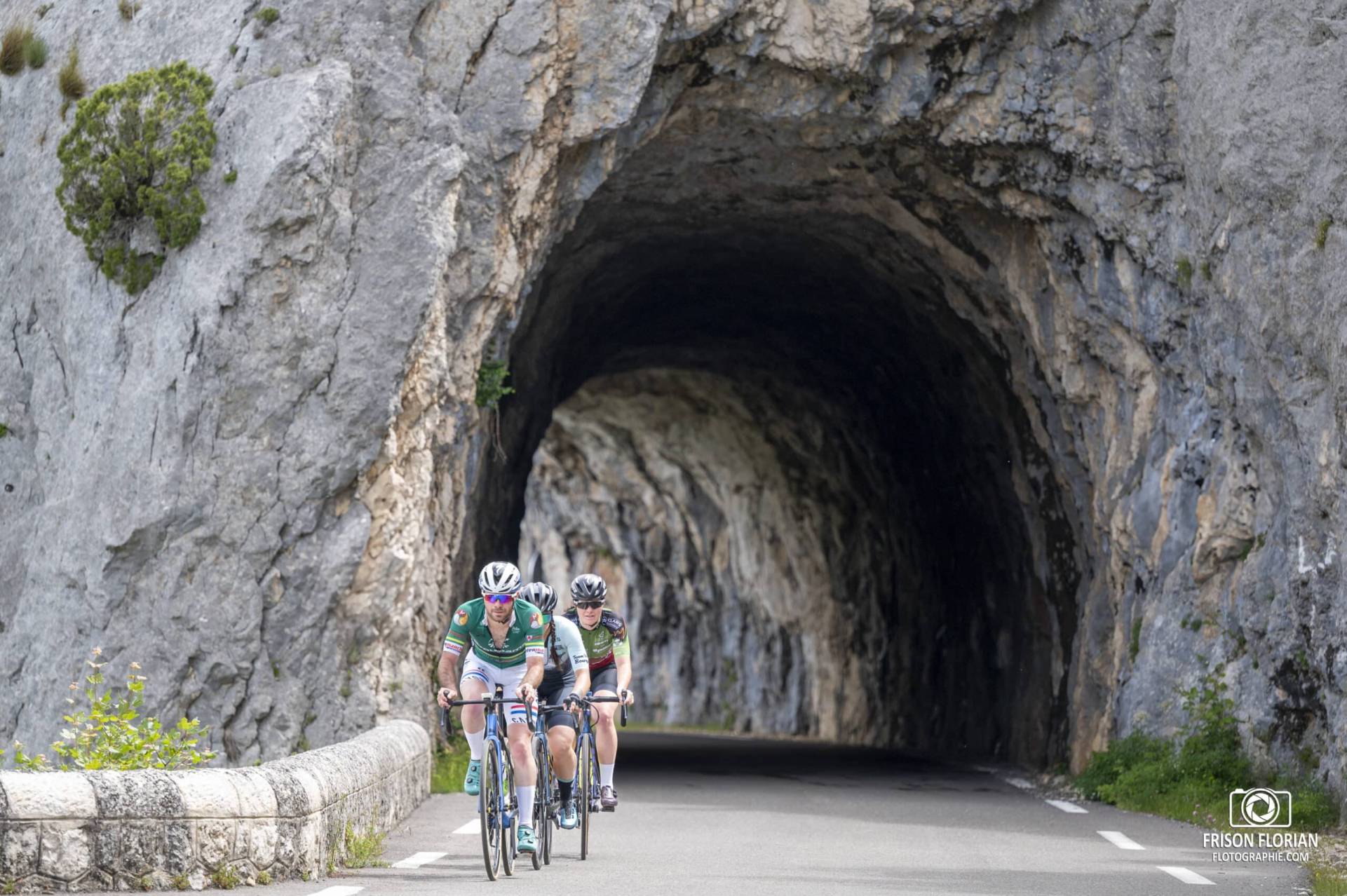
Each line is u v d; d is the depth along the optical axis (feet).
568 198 97.55
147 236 85.81
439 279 87.04
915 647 177.27
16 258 91.50
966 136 99.66
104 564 82.33
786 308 151.64
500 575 47.19
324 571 83.41
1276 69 80.59
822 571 211.82
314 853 47.93
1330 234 76.28
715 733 236.63
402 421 87.20
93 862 40.83
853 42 96.07
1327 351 76.28
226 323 83.51
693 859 54.24
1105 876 50.80
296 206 83.71
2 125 94.53
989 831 67.31
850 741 202.08
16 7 97.35
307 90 84.48
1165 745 87.56
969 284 115.03
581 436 252.42
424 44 90.58
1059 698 118.11
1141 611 96.27
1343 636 74.59
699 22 93.45
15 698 83.97
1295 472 80.64
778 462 209.26
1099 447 103.50
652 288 145.89
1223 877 51.11
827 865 52.80
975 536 149.89
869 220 116.98
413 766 71.46
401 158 87.66
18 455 89.25
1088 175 98.22
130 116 85.92
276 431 83.66
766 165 109.40
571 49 91.91
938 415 146.51
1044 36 97.45
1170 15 94.27
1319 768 77.51
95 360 86.12
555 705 51.13
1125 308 98.53
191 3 91.15
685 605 267.39
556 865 51.72
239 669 82.02
